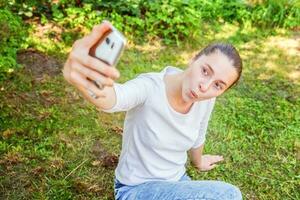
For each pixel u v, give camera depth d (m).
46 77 2.22
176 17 2.77
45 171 1.65
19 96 2.05
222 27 3.00
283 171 1.80
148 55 2.57
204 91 0.96
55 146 1.77
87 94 0.73
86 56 0.66
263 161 1.85
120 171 1.09
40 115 1.94
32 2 2.79
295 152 1.92
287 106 2.23
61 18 2.70
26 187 1.57
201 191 1.01
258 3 3.17
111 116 2.00
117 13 2.79
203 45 2.75
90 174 1.66
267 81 2.45
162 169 1.07
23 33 2.51
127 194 1.07
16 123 1.87
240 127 2.04
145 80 1.00
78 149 1.77
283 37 2.96
